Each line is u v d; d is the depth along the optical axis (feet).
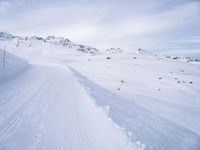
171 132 26.50
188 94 73.72
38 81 58.59
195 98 68.59
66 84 55.93
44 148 18.48
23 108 30.27
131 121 26.86
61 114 28.32
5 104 31.78
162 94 69.46
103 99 38.70
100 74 109.50
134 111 34.53
